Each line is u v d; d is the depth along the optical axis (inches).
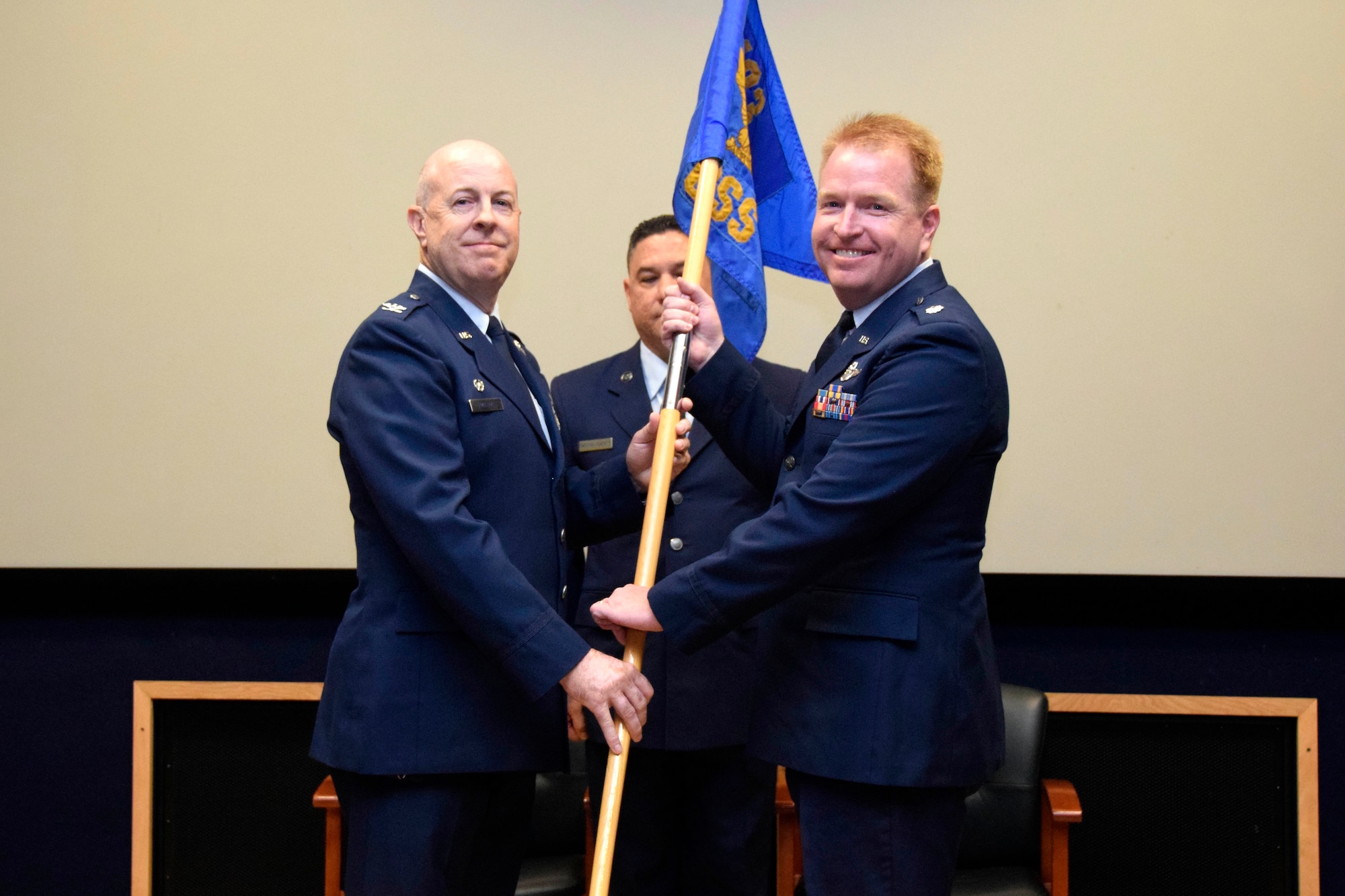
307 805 124.3
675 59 123.7
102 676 125.0
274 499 124.0
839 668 67.5
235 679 124.6
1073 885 121.6
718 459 97.5
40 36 123.7
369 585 73.6
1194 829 120.9
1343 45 119.0
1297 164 119.5
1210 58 120.1
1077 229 121.5
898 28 122.6
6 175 123.8
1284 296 119.8
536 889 104.3
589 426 100.9
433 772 70.3
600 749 96.7
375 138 124.0
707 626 68.6
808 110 123.3
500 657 69.2
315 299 124.0
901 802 67.2
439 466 70.1
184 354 124.0
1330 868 119.9
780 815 105.5
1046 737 118.6
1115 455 121.4
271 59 124.0
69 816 124.9
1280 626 120.3
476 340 76.2
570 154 124.0
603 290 124.2
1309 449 119.6
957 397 66.8
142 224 123.9
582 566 101.0
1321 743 120.0
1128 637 121.8
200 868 124.6
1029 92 121.6
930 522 68.7
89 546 124.0
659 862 96.7
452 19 124.0
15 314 123.8
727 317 85.5
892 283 73.6
